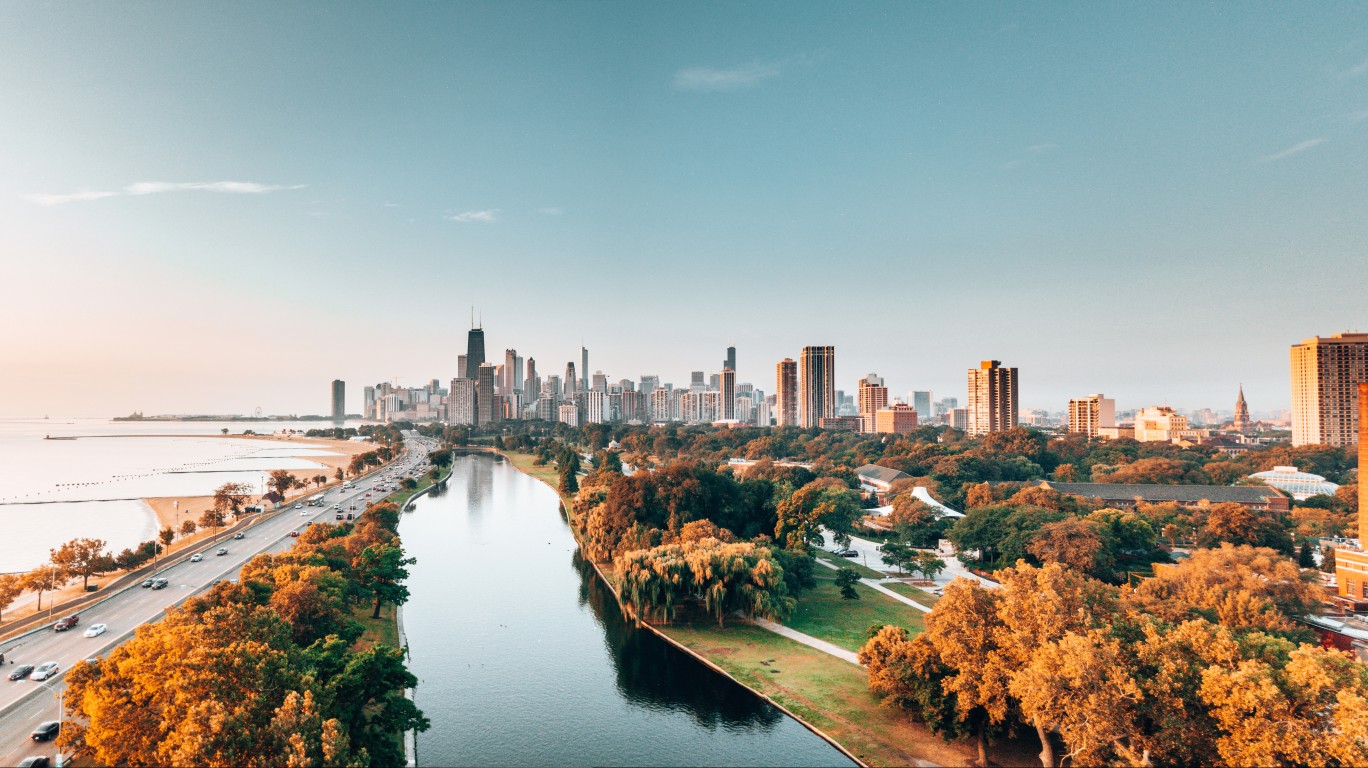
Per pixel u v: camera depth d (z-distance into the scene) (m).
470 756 78.00
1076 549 130.50
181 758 50.06
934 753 74.62
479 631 119.56
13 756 66.25
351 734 65.38
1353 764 51.72
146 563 151.25
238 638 66.31
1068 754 66.44
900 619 117.75
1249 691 56.38
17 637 100.62
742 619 119.75
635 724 85.44
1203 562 102.50
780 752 78.38
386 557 122.12
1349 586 118.75
